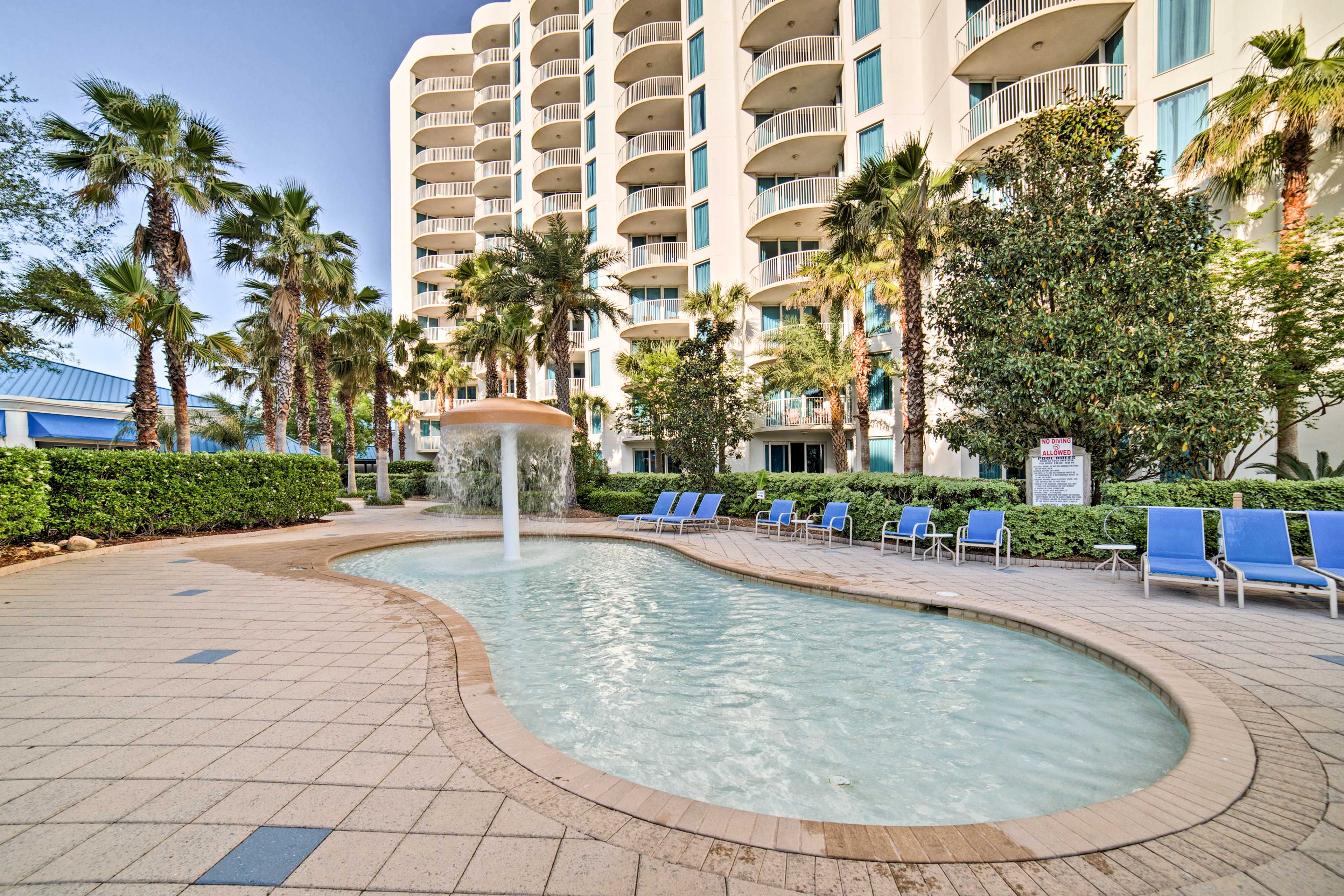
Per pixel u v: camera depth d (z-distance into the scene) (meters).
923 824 2.57
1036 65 16.45
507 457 10.65
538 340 21.41
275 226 17.75
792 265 22.06
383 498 25.48
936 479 10.71
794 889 1.94
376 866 2.06
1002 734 3.48
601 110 28.16
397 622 5.61
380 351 24.61
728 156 23.30
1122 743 3.34
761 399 20.69
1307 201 11.30
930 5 18.22
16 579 8.06
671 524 14.78
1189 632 4.91
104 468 11.28
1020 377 8.89
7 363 11.53
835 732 3.54
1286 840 2.18
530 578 8.76
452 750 2.97
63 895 1.91
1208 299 8.41
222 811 2.42
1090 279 8.59
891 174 12.16
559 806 2.45
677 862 2.08
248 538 13.41
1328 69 10.24
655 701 4.04
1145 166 8.95
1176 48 13.46
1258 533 6.11
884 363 18.25
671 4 26.25
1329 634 4.83
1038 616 5.53
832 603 6.87
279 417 17.67
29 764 2.83
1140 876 1.99
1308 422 12.26
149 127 13.44
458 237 41.34
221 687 3.88
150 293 13.24
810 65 20.03
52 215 10.55
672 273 26.55
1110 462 9.27
